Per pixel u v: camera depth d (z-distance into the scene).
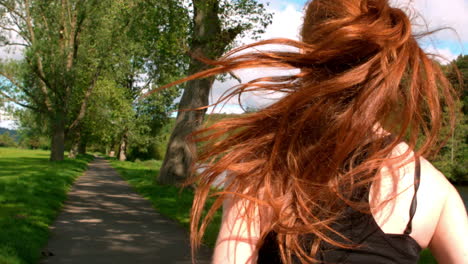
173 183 18.98
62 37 31.75
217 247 1.02
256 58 1.18
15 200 11.30
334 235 0.97
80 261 6.50
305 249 1.00
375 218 0.96
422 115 1.07
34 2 29.89
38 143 89.50
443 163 27.33
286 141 1.07
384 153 0.99
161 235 8.76
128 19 24.39
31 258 6.13
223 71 1.20
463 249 0.95
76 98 39.47
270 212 1.02
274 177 1.04
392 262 0.94
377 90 1.01
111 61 34.81
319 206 0.99
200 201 1.12
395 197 0.96
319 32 1.14
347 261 0.95
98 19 31.64
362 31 1.04
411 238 0.95
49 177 19.03
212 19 16.55
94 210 12.08
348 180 0.99
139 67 23.25
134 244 7.83
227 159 1.09
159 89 1.31
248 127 1.14
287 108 1.07
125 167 37.75
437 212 0.96
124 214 11.58
